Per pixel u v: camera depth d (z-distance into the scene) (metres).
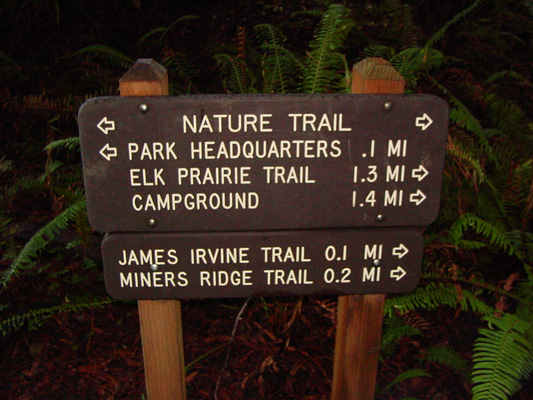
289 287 1.81
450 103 4.59
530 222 3.43
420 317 2.75
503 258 3.25
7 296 2.99
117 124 1.59
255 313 2.99
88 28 5.81
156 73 1.58
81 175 3.62
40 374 2.62
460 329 2.89
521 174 3.33
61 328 2.89
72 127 4.54
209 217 1.70
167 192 1.66
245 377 2.62
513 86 4.97
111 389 2.56
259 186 1.67
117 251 1.73
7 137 4.48
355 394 2.08
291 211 1.71
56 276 3.13
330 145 1.64
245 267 1.78
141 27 6.02
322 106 1.60
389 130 1.63
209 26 6.03
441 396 2.51
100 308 3.02
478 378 2.05
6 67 5.08
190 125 1.60
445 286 2.80
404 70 3.24
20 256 2.62
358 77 1.67
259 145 1.63
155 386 2.00
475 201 3.39
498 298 2.97
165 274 1.77
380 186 1.69
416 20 5.79
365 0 5.97
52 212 3.64
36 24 5.65
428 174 1.69
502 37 5.60
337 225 1.73
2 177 4.05
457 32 5.67
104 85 4.18
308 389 2.57
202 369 2.67
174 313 1.87
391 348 2.66
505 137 3.88
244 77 3.58
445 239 3.30
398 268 1.80
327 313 2.95
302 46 5.62
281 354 2.74
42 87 4.97
